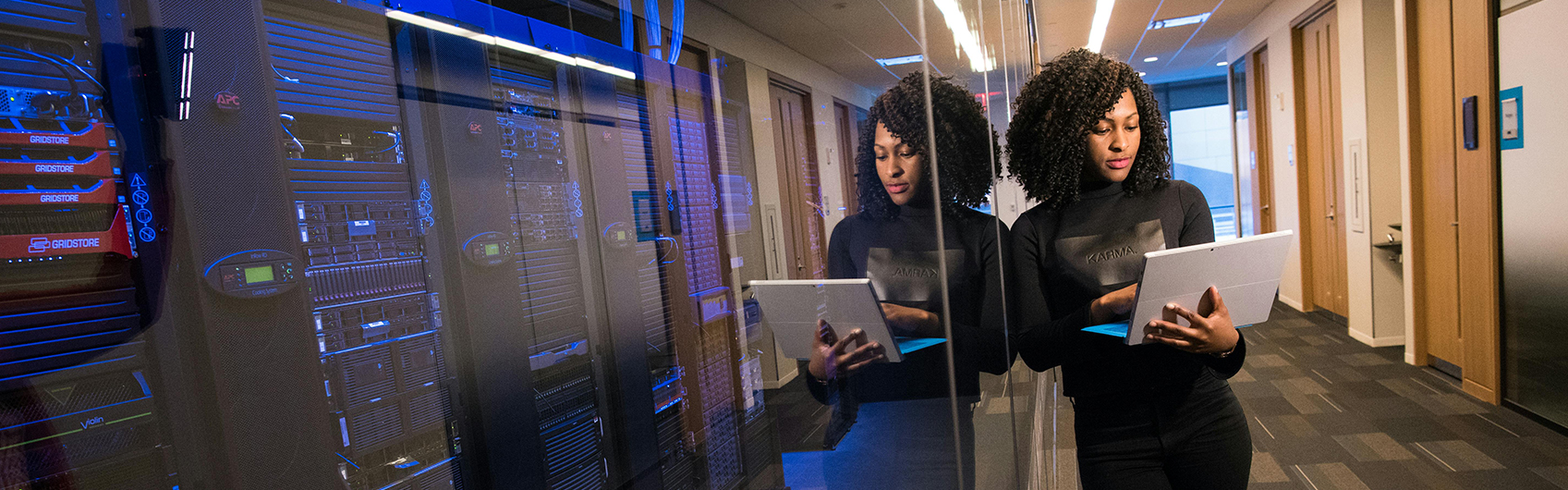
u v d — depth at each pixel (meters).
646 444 0.43
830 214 0.52
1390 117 4.01
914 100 0.65
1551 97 2.47
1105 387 1.32
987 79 1.19
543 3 0.37
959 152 0.85
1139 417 1.30
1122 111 1.35
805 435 0.51
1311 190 5.09
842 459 0.54
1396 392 3.26
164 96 0.25
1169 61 8.20
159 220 0.25
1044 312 1.42
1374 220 4.10
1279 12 5.26
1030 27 3.94
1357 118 4.16
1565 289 2.52
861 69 0.55
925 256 0.66
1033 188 1.46
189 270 0.25
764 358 0.47
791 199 0.47
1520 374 2.82
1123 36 6.33
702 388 0.44
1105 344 1.31
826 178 0.51
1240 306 1.23
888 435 0.60
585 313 0.40
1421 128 3.46
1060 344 1.35
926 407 0.67
